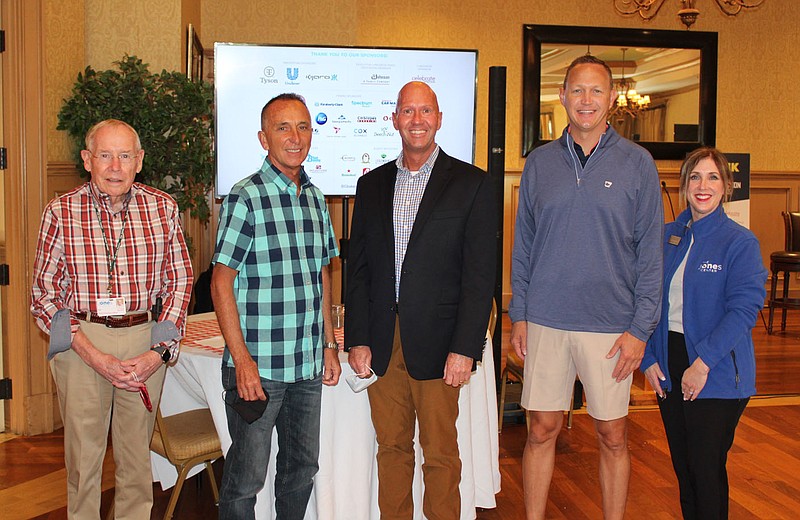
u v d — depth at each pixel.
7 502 2.95
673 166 7.80
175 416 2.79
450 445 2.29
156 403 2.36
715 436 2.15
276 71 4.18
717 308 2.16
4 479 3.19
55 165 3.80
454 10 7.44
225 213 2.02
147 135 3.89
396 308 2.23
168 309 2.29
